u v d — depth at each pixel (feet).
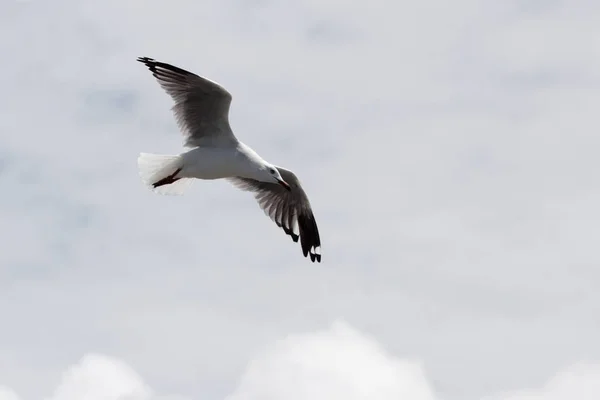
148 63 50.24
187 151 50.88
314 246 58.39
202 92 50.26
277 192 57.93
